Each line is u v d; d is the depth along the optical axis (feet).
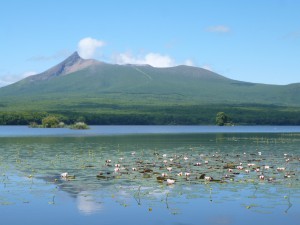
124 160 158.30
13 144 245.04
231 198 91.09
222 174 121.80
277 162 152.35
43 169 132.87
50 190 98.68
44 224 74.08
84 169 132.87
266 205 85.76
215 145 239.30
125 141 277.64
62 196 92.68
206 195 93.56
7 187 102.12
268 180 111.14
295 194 94.63
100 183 107.14
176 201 88.69
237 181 109.81
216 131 482.28
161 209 83.10
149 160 158.40
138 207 84.28
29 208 83.82
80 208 83.66
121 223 74.64
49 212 81.00
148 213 80.48
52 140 286.66
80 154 183.01
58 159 161.89
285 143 256.52
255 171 128.16
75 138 313.94
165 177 113.70
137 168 133.69
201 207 84.28
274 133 419.33
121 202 87.81
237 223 74.90
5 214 79.82
